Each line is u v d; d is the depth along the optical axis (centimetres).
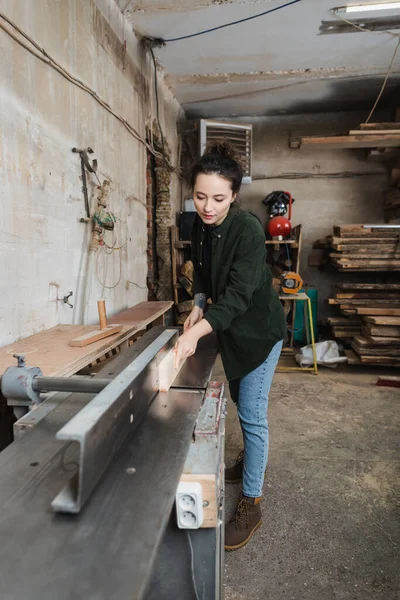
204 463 84
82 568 53
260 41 347
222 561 118
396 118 461
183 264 471
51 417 98
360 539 170
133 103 334
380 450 242
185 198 527
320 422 279
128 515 63
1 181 157
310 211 529
